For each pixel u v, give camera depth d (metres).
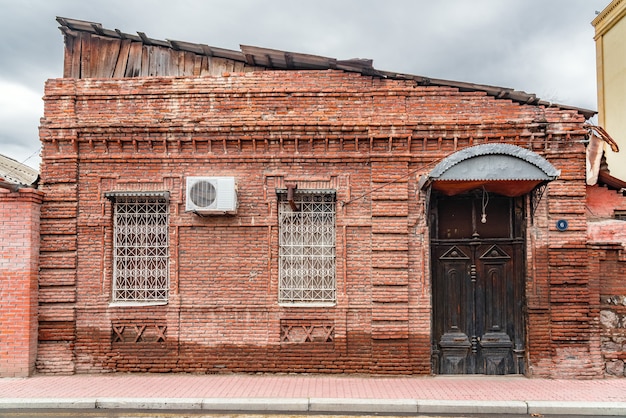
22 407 7.59
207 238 9.25
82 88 9.48
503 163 8.07
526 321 9.06
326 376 8.98
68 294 9.17
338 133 9.18
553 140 9.05
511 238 9.30
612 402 7.49
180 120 9.29
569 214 9.02
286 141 9.27
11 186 8.86
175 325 9.13
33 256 9.06
